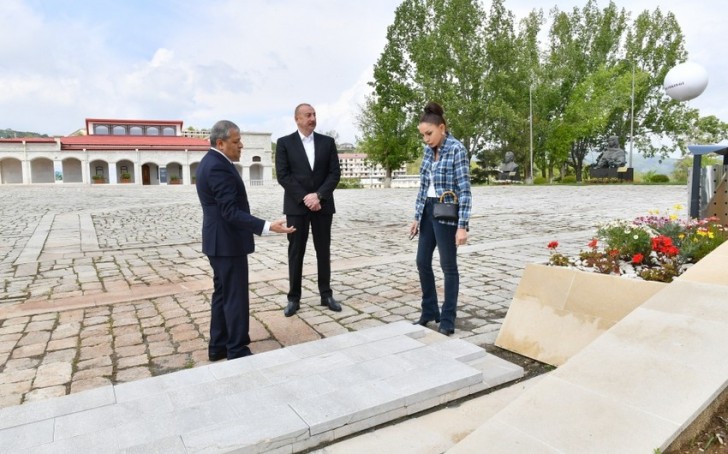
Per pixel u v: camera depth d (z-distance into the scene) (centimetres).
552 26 4253
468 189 373
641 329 255
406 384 271
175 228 1166
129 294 544
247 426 227
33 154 5222
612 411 204
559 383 227
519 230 1036
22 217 1412
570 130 3975
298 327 427
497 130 4034
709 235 384
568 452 187
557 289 351
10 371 340
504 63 3834
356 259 738
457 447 198
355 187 4372
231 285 336
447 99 3703
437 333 364
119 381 323
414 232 411
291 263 461
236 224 323
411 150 4025
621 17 4209
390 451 228
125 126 6062
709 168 548
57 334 415
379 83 3972
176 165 5662
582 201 1792
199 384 274
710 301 269
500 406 271
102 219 1366
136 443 215
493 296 512
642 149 4388
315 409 243
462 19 3800
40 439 220
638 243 387
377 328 365
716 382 208
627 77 3734
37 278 632
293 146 457
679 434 191
